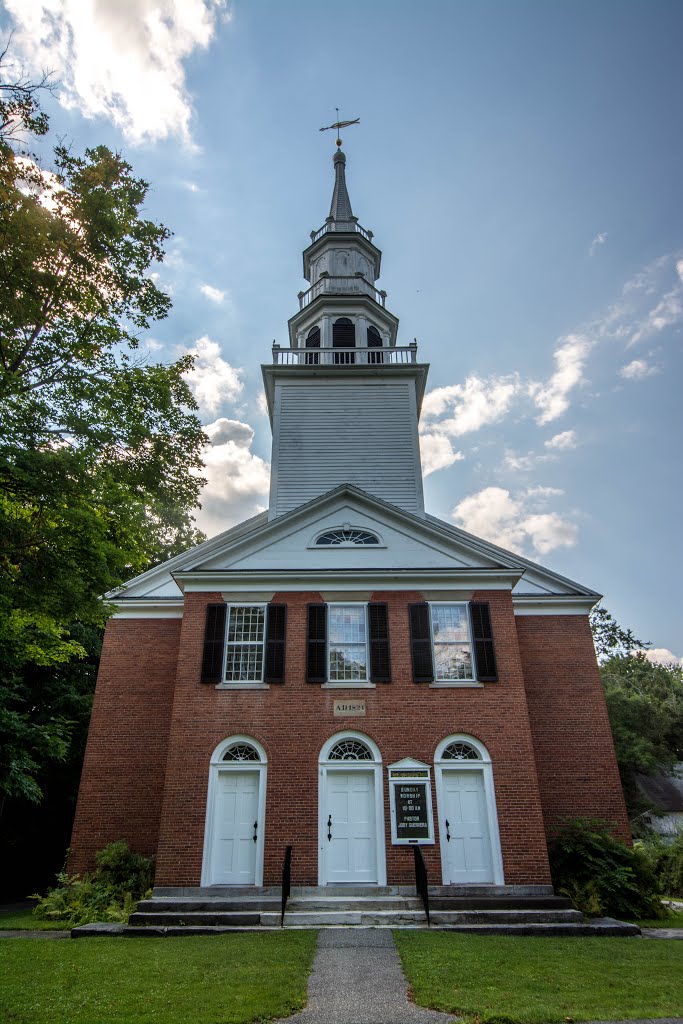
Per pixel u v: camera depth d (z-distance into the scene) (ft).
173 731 49.34
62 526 37.78
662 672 147.54
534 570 65.51
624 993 24.91
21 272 37.09
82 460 36.29
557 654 61.77
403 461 72.79
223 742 49.21
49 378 40.06
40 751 56.90
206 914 39.81
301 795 47.50
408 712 50.19
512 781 48.14
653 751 123.65
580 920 40.32
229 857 46.09
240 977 26.81
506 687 51.24
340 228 94.27
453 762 48.73
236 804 47.65
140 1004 23.15
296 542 58.08
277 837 46.19
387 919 39.91
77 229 39.17
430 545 57.82
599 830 52.95
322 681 51.08
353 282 87.61
